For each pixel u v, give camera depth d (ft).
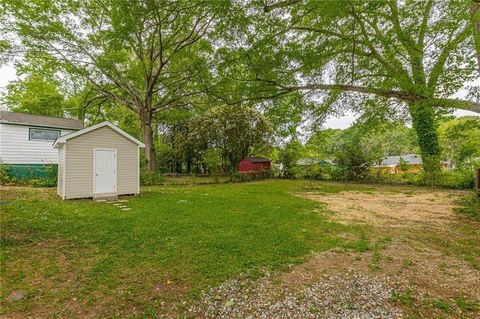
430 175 43.65
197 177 65.51
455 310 7.83
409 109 20.81
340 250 12.92
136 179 31.78
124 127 76.23
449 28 15.29
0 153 40.29
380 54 18.78
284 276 10.09
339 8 15.65
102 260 11.33
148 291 8.91
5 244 12.90
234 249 12.66
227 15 20.10
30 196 27.02
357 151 55.26
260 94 23.50
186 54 45.47
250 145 77.82
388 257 12.09
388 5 16.33
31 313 7.63
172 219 18.56
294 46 19.51
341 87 20.61
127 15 28.53
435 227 17.60
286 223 17.94
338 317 7.54
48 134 44.96
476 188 29.17
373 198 31.65
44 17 38.96
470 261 11.68
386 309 7.89
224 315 7.70
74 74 45.65
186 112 60.23
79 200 26.48
